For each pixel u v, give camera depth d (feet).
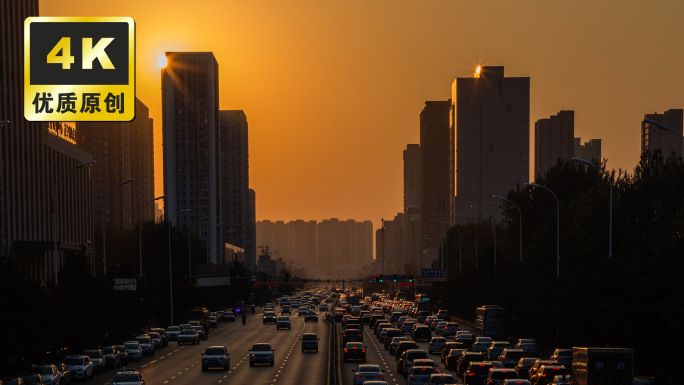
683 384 270.67
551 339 514.27
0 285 314.96
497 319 548.31
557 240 498.69
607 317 331.16
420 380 287.48
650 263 321.73
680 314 272.92
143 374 360.89
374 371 274.16
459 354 376.89
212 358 369.09
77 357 334.65
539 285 522.06
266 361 393.09
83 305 452.35
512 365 342.44
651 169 460.96
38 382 261.44
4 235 652.48
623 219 447.01
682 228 323.78
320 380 326.85
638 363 311.47
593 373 215.31
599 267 363.97
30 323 318.86
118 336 519.60
